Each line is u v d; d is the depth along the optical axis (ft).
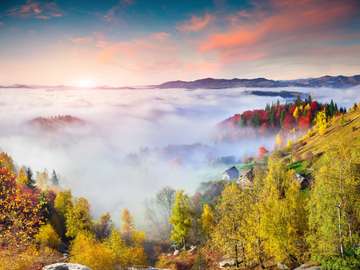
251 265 141.69
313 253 101.81
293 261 121.29
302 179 224.74
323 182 97.76
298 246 119.44
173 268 185.98
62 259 152.76
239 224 146.61
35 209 81.61
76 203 294.05
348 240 92.43
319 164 123.13
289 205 124.47
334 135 365.81
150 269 154.10
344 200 93.56
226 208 158.10
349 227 92.63
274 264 131.44
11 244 76.18
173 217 228.84
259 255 133.18
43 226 198.18
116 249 166.91
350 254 89.97
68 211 249.34
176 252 222.48
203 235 232.73
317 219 99.55
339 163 98.37
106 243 185.47
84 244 154.92
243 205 150.00
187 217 228.84
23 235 76.95
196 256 196.24
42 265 87.92
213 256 178.70
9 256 74.54
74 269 75.82
